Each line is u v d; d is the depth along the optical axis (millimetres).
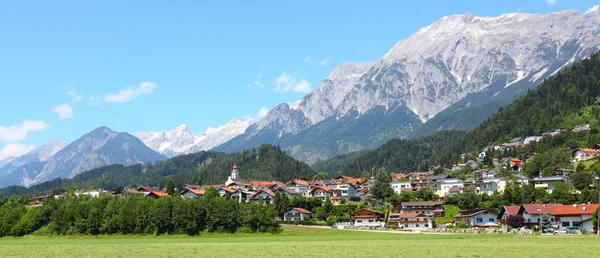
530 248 98938
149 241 154000
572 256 83312
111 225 193750
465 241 125438
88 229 195375
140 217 194375
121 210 194750
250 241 143875
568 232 161250
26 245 133250
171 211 194125
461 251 94312
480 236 152250
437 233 177375
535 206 189500
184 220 190375
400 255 88125
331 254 91375
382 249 100562
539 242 117312
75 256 93062
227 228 190750
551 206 187750
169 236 187125
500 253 89875
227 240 153625
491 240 128375
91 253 99500
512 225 186750
